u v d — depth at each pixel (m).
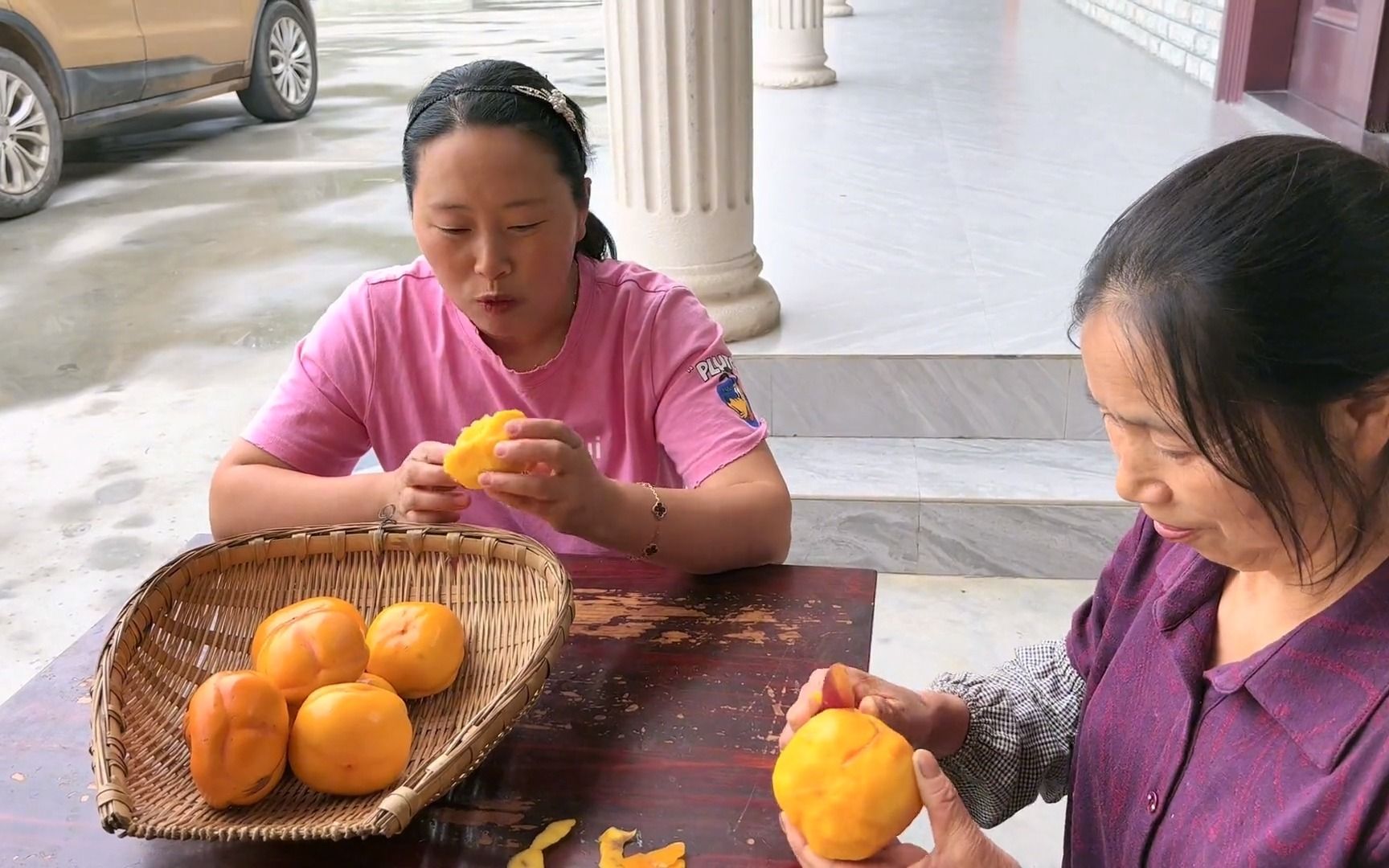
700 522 1.23
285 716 0.89
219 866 0.88
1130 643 0.95
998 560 2.60
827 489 2.61
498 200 1.20
